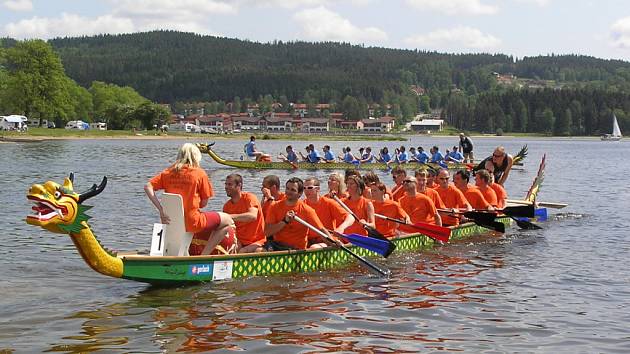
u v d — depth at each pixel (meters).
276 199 12.14
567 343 7.84
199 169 10.09
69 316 8.43
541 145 114.56
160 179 10.06
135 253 10.46
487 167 19.06
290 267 11.17
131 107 129.88
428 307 9.29
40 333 7.77
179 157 10.06
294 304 9.25
